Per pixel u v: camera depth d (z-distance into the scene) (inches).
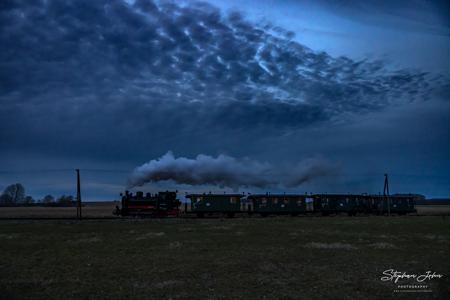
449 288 522.3
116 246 919.0
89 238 1079.0
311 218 2116.1
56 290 510.6
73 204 6815.9
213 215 2315.5
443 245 938.1
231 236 1131.3
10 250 860.6
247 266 673.0
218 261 721.0
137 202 2020.2
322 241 1016.9
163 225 1539.1
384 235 1159.0
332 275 599.8
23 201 6943.9
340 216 2433.6
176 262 711.7
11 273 617.9
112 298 471.8
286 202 2385.6
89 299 468.1
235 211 2220.7
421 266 668.7
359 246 919.7
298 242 994.1
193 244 953.5
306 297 473.1
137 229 1362.0
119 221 1742.1
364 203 2625.5
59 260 734.5
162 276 593.6
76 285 537.6
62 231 1289.4
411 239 1061.8
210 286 530.0
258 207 2309.3
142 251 842.2
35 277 588.4
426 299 469.7
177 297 474.3
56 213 3727.9
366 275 599.5
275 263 701.9
